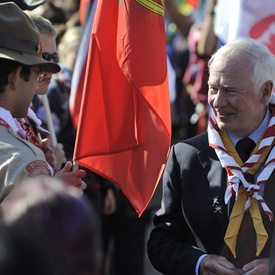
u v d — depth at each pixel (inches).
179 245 125.7
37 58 115.6
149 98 131.3
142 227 213.3
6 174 103.1
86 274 55.5
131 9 131.7
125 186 137.8
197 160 126.6
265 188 118.4
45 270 53.9
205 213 122.4
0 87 111.4
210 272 117.2
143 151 136.2
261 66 117.3
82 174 119.6
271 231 117.1
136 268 212.2
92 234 56.0
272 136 119.4
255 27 167.0
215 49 283.7
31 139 137.3
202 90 293.3
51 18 226.8
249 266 113.9
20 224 54.5
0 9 113.4
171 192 129.4
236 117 118.6
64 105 197.6
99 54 133.9
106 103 134.2
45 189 56.9
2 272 53.4
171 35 371.9
